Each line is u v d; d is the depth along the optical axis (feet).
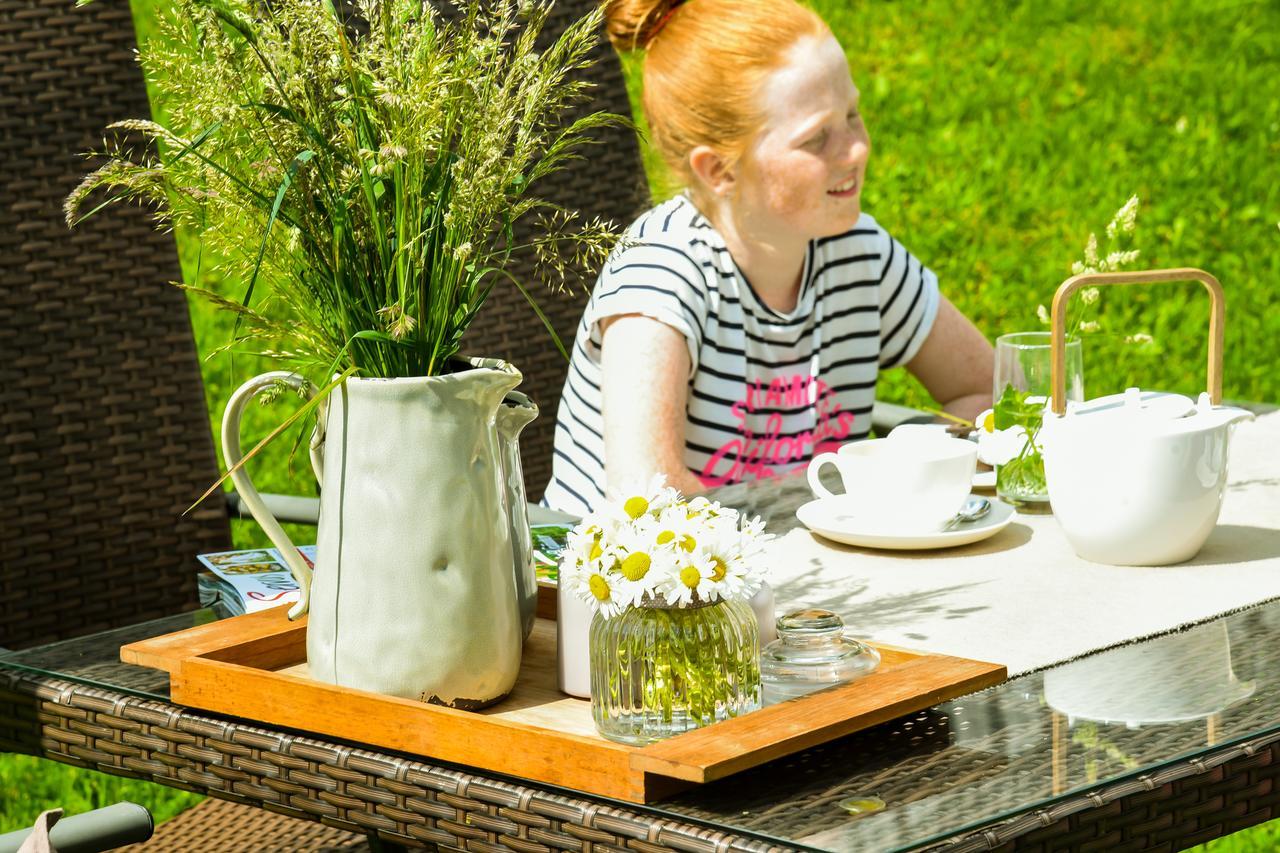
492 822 3.90
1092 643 4.70
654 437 7.82
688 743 3.76
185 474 7.14
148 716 4.48
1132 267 17.46
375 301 4.24
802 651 4.31
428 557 4.20
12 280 6.81
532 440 8.96
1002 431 6.22
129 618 7.04
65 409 6.89
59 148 6.94
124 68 7.09
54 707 4.68
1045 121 20.22
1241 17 22.48
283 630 4.70
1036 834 3.61
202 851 6.08
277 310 4.48
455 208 4.09
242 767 4.34
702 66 7.77
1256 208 18.54
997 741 4.01
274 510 7.07
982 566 5.49
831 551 5.75
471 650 4.25
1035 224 18.40
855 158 7.71
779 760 3.92
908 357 9.06
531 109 4.19
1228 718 4.12
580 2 9.12
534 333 8.93
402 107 4.02
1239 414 5.49
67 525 6.88
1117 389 15.74
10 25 6.86
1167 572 5.35
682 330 7.93
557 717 4.28
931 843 3.50
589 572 4.06
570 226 9.00
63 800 10.31
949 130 19.99
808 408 8.59
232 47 4.07
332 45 4.13
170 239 7.18
